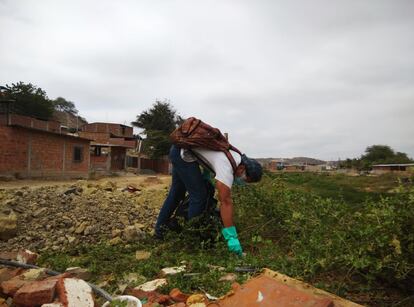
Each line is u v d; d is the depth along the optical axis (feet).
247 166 15.84
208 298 10.01
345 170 196.85
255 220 18.34
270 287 8.79
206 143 15.55
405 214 11.47
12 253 14.94
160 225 17.94
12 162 79.71
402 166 180.45
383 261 10.81
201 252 14.38
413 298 10.66
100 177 113.80
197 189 16.37
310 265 11.54
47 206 23.24
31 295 9.58
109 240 18.78
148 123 207.41
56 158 93.04
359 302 10.96
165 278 11.93
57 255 15.66
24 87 173.17
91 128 193.88
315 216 14.24
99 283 11.98
